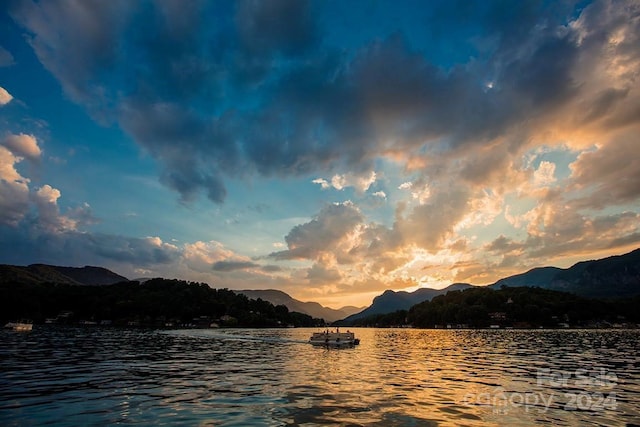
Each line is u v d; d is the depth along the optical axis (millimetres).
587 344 79625
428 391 23547
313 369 35500
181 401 19984
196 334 138375
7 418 16281
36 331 117375
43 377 28250
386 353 57531
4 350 50781
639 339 101562
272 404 19359
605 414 17922
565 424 16094
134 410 17891
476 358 48438
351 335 80062
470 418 16875
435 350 64750
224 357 48094
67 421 15875
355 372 33344
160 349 60156
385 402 20031
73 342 71625
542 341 95375
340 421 16125
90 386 24469
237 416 16859
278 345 76812
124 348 60125
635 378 29578
